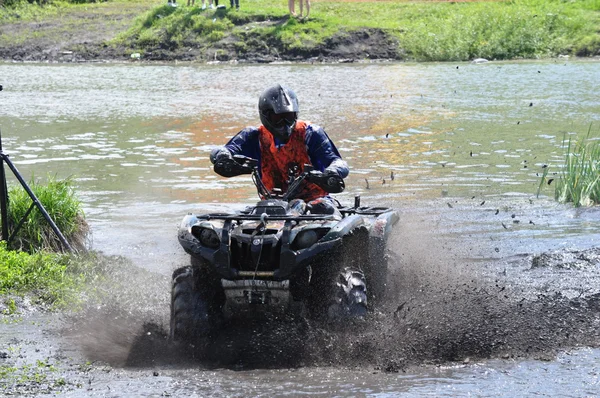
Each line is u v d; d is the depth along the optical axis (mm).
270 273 8773
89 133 26734
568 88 38438
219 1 67000
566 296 10852
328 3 66562
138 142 24938
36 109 32938
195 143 24750
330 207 10102
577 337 9297
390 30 58438
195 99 36062
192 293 9148
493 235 14227
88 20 65938
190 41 59062
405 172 20000
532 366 8375
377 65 52219
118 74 48875
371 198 17047
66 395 7672
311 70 49219
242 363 8680
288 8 64750
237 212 9680
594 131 26141
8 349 9148
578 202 16531
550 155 22141
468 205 16453
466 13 61875
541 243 13719
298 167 10602
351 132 26500
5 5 69875
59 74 49188
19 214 13547
